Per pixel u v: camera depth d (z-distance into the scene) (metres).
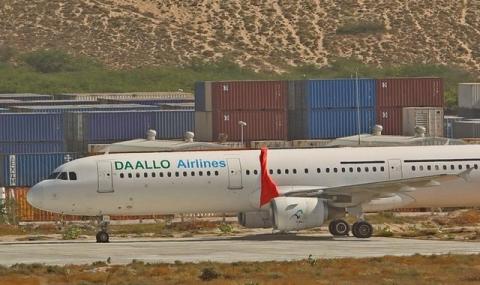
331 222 199.75
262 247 181.38
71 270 152.50
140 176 194.38
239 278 144.50
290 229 192.38
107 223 197.12
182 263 157.38
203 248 181.00
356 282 141.62
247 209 199.12
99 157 196.38
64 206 194.00
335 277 145.75
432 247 180.00
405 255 167.50
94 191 193.25
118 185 193.88
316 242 189.62
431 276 146.25
